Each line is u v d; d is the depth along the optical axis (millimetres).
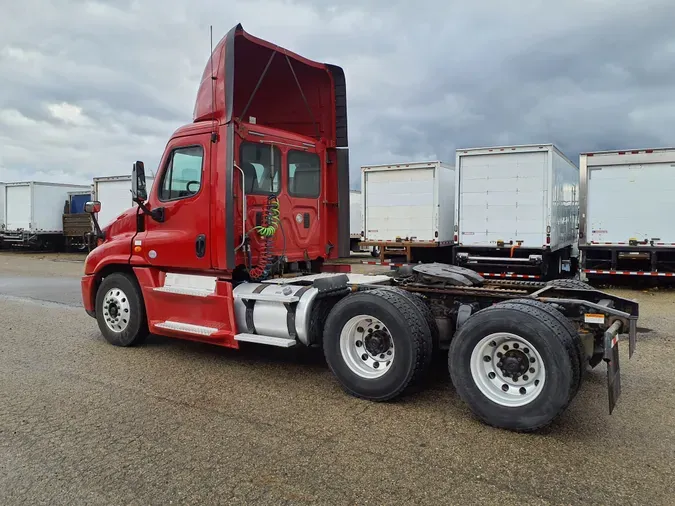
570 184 16594
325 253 7309
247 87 6879
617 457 3773
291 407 4789
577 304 4676
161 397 5059
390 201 16016
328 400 4980
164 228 6508
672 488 3334
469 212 13969
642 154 12648
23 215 28625
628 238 12875
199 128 6113
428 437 4129
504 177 13617
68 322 8703
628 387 5336
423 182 15555
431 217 15508
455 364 4469
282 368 6051
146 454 3830
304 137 6934
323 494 3277
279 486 3375
